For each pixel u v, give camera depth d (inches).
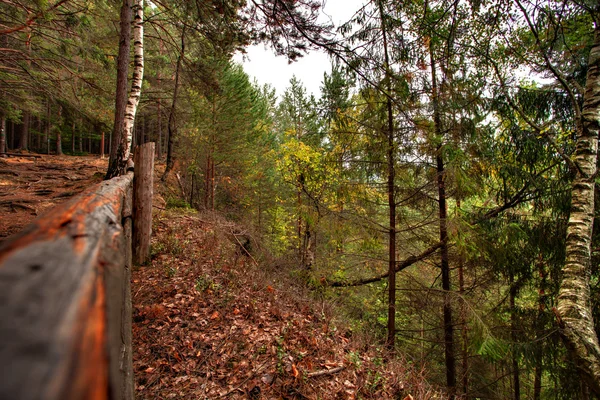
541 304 224.2
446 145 197.8
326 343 146.6
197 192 549.0
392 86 197.0
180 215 302.2
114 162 207.9
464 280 293.3
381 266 294.5
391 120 218.7
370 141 228.8
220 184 622.2
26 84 308.5
